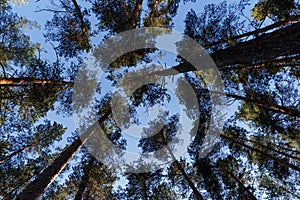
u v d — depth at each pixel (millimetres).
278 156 9977
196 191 9945
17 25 10164
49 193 10875
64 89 9664
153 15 9742
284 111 8406
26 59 9766
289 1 7508
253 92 8852
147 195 11031
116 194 11133
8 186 9734
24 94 8734
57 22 9133
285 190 9977
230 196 9875
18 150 10219
